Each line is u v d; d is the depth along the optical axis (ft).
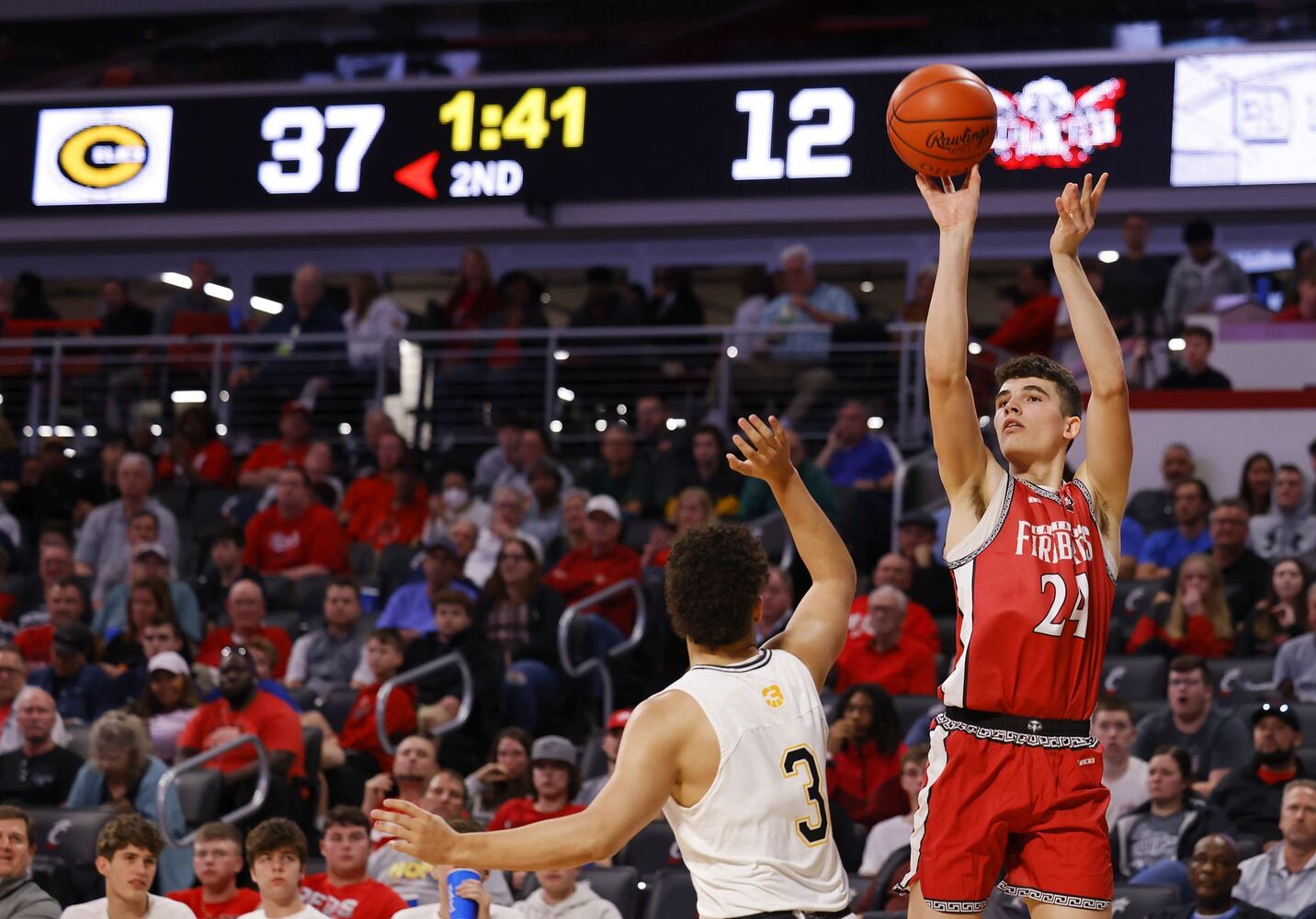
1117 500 17.07
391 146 69.00
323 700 42.01
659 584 45.80
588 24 71.20
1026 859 16.26
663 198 66.59
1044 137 64.13
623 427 55.01
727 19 69.56
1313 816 29.25
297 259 79.82
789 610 41.11
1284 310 58.65
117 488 59.98
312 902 30.58
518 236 70.23
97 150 71.51
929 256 73.56
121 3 74.84
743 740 14.89
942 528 49.90
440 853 13.99
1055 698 16.20
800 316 60.39
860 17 68.74
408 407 64.03
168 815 34.63
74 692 42.42
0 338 70.28
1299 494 46.29
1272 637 40.81
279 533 52.85
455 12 73.41
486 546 48.78
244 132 70.33
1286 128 62.28
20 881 29.68
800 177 65.57
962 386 16.85
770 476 16.88
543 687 42.27
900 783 34.42
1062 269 17.69
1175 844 32.14
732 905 14.65
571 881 30.48
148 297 81.87
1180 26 65.82
